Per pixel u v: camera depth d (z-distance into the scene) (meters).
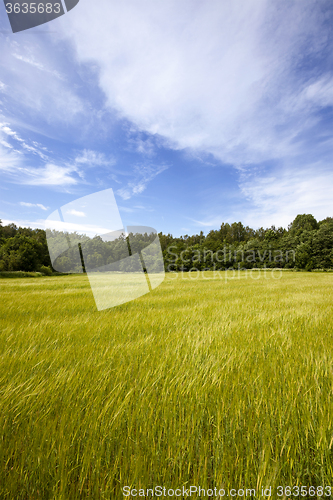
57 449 1.18
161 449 1.22
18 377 1.95
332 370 2.10
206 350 2.68
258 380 1.93
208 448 1.28
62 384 1.81
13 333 3.39
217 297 8.55
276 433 1.39
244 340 3.15
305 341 3.08
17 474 1.07
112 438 1.27
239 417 1.45
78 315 4.95
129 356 2.57
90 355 2.54
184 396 1.72
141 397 1.67
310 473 1.19
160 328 3.86
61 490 0.97
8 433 1.30
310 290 11.08
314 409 1.59
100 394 1.68
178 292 10.42
